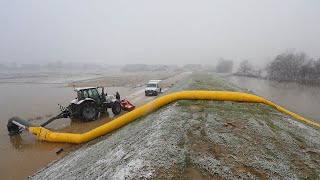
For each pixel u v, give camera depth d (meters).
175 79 50.91
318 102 25.25
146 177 5.43
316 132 9.62
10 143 11.98
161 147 6.80
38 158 10.21
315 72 51.28
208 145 7.12
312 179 5.93
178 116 9.63
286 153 7.12
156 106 12.09
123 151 7.75
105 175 6.35
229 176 5.59
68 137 11.61
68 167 8.50
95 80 52.88
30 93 31.31
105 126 11.41
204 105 11.41
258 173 5.88
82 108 15.00
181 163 6.02
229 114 10.21
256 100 12.31
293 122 10.20
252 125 9.03
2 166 9.55
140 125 10.28
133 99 24.17
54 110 20.02
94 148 9.63
